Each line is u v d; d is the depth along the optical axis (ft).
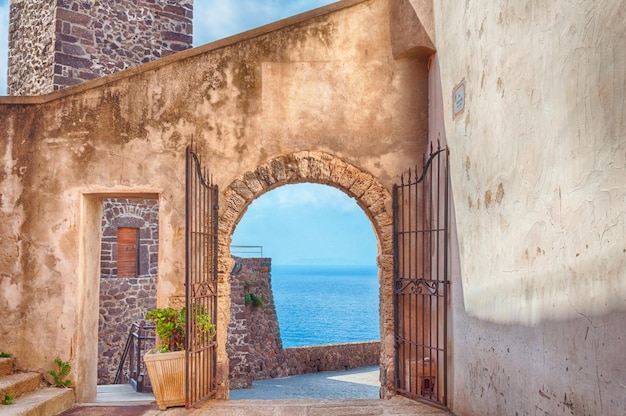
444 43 21.79
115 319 45.50
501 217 16.06
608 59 10.75
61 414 20.57
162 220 23.40
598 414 11.18
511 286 15.38
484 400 17.39
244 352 55.31
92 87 23.79
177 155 23.70
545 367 13.37
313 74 24.45
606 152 10.88
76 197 23.49
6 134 23.77
